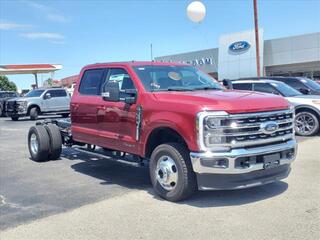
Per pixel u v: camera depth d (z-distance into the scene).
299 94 13.40
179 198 6.12
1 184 7.91
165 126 6.20
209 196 6.40
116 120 7.32
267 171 6.02
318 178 7.30
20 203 6.60
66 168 9.06
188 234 4.97
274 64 43.53
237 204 5.98
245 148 5.77
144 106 6.64
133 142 6.93
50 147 9.73
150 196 6.59
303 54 41.66
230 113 5.66
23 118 29.59
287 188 6.70
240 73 44.75
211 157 5.64
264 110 5.92
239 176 5.75
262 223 5.21
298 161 8.75
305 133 12.62
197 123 5.70
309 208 5.70
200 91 6.77
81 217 5.76
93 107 7.94
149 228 5.23
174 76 7.37
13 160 10.39
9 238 5.13
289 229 4.98
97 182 7.70
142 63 7.49
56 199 6.71
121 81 7.43
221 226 5.17
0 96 32.16
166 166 6.23
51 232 5.27
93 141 8.05
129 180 7.78
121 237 5.00
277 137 6.08
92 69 8.36
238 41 44.72
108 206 6.18
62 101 27.56
